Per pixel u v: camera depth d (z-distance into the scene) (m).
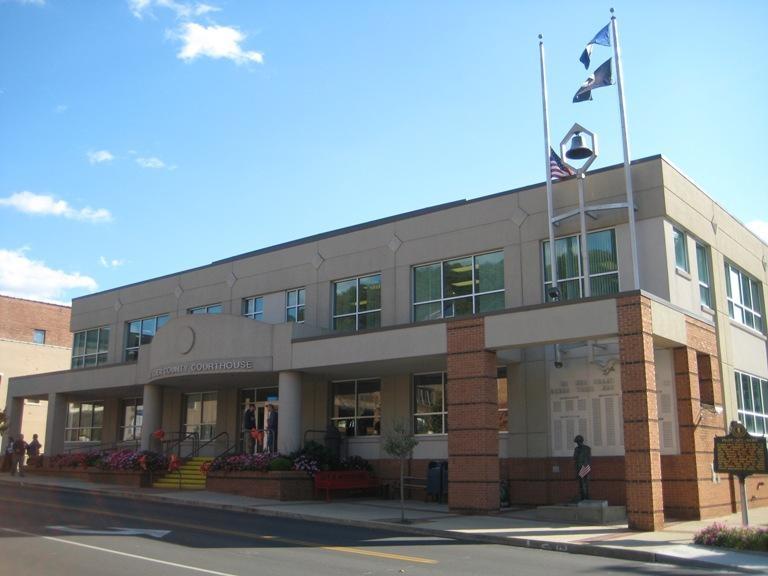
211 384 31.92
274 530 16.56
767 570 12.55
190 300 35.34
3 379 52.22
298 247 31.16
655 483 17.83
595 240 23.53
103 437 39.44
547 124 24.34
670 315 20.50
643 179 22.89
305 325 27.12
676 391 21.42
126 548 13.12
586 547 14.62
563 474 22.80
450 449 21.36
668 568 12.85
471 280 25.95
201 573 10.84
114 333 39.19
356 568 11.82
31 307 59.00
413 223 27.64
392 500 25.55
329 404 29.27
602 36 23.27
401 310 27.28
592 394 22.61
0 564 11.23
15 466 36.25
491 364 21.47
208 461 29.53
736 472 16.67
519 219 24.98
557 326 20.03
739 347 26.66
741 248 28.58
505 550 14.70
